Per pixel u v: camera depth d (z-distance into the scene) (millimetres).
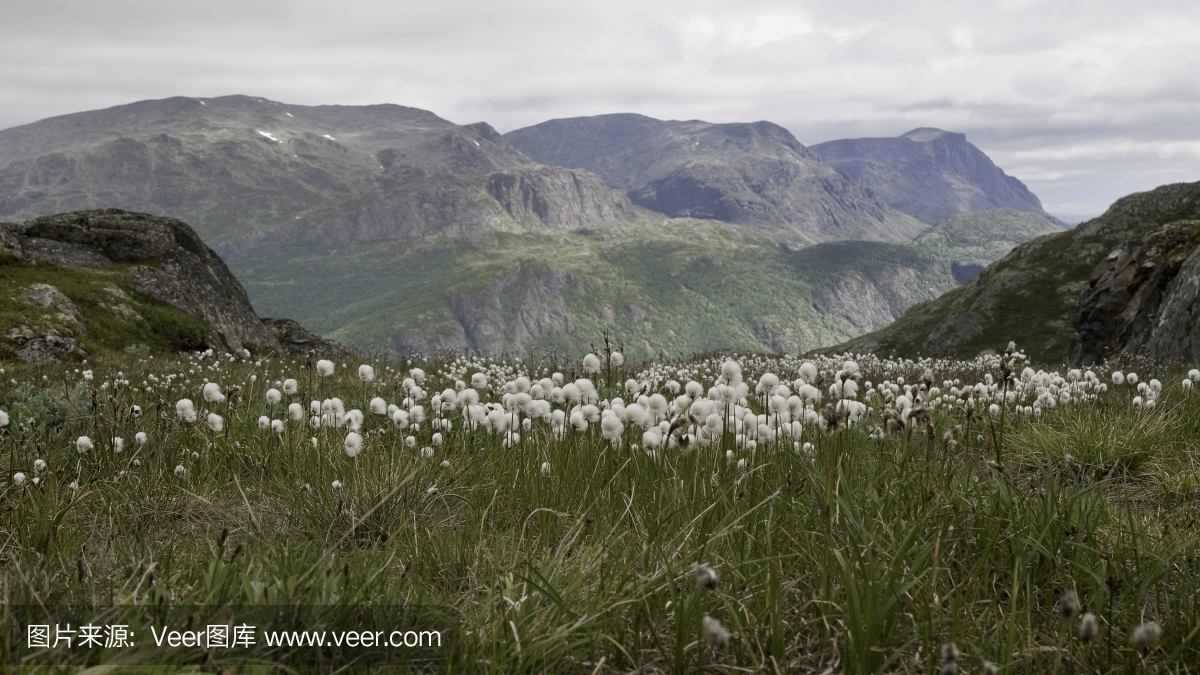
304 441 5496
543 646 2566
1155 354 17312
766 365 16516
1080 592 3033
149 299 18422
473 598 3143
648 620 2586
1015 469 5480
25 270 17141
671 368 14789
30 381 9344
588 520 3762
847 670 2422
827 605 2746
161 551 3615
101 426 5820
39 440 5230
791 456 4480
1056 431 6031
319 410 5844
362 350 20766
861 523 3146
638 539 3521
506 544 3754
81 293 16703
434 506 4430
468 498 4500
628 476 4461
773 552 3320
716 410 4625
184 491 4480
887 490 3922
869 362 16891
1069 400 7566
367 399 8023
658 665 2672
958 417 6809
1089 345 25547
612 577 3100
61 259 18547
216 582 2787
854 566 2756
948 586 3084
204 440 5508
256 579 2891
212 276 22469
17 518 3867
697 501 3828
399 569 3506
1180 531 3793
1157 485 5016
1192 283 16375
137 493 4453
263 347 21547
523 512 4277
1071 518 3705
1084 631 1995
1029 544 3293
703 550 3145
